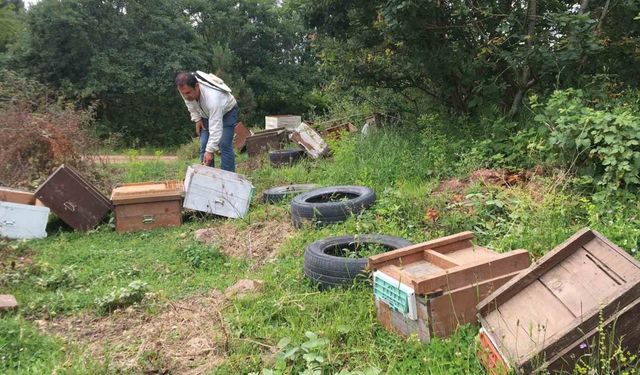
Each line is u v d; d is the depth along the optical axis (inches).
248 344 124.0
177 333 134.9
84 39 1005.2
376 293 129.8
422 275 124.2
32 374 113.0
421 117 350.9
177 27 1139.9
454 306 116.3
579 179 203.0
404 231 195.8
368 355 115.7
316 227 212.7
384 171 282.5
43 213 231.1
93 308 154.0
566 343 91.9
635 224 168.4
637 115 216.5
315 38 412.5
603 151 191.8
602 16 269.6
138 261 196.1
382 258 132.4
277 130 457.4
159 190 242.4
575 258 105.7
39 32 992.9
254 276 171.3
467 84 330.6
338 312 135.3
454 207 208.5
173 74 1105.4
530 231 172.4
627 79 296.2
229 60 1226.6
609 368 88.8
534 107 265.3
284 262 183.2
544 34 270.1
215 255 197.2
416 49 312.5
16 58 1001.5
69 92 980.6
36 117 331.6
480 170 245.9
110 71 1018.7
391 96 423.5
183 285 170.7
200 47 1214.9
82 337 136.3
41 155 326.6
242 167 383.2
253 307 142.9
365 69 372.5
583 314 93.4
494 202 199.9
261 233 221.1
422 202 219.5
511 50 295.0
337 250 175.9
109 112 1089.4
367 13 337.1
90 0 1023.0
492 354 101.2
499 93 313.4
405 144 310.3
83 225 240.8
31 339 128.6
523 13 283.6
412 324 118.6
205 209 246.1
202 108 283.4
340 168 304.0
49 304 153.1
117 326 142.0
